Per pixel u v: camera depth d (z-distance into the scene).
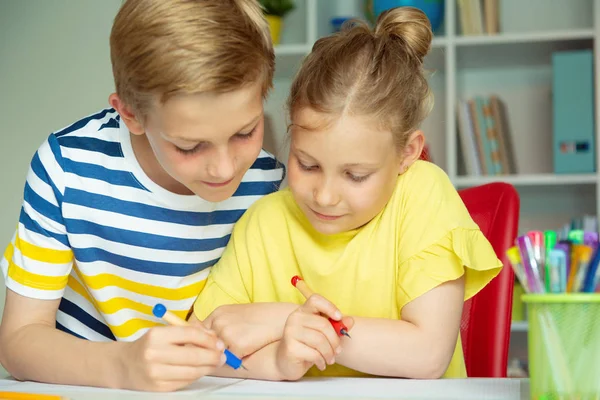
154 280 1.19
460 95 3.02
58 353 0.97
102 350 0.94
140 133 1.00
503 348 1.20
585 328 0.68
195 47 0.85
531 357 0.70
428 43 1.13
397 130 1.02
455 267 1.03
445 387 0.85
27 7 3.15
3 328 1.10
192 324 0.91
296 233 1.16
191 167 0.92
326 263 1.13
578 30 2.64
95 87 3.11
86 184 1.13
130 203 1.14
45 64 3.14
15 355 1.02
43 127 3.13
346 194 1.00
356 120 0.96
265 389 0.86
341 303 1.13
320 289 1.14
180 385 0.86
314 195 1.01
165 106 0.87
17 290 1.10
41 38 3.14
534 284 0.70
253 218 1.21
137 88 0.89
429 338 1.01
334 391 0.83
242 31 0.89
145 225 1.15
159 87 0.86
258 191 1.25
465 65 2.98
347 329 0.98
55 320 1.20
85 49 3.12
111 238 1.15
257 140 0.94
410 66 1.05
